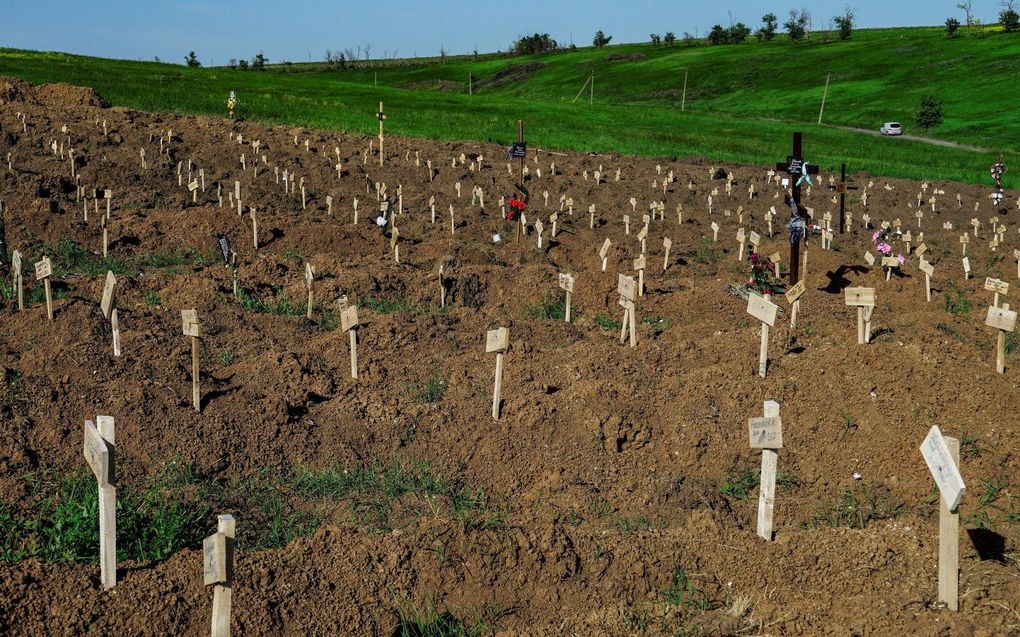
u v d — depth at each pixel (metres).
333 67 155.50
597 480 9.41
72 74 63.06
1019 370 11.41
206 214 20.56
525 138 50.47
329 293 16.17
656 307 16.02
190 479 9.16
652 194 32.84
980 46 103.31
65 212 21.58
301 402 10.87
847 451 9.73
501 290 16.84
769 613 6.80
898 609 6.60
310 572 7.08
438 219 25.17
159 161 29.66
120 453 9.39
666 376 11.70
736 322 15.08
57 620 6.30
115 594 6.55
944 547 6.54
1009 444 9.52
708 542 7.71
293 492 9.20
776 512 8.90
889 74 95.81
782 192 35.50
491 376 11.80
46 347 11.95
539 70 129.12
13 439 9.27
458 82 128.38
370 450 10.05
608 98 105.38
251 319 14.24
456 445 10.12
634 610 6.91
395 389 11.63
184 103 51.34
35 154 28.09
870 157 53.22
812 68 105.50
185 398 10.61
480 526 7.73
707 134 61.16
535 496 9.12
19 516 8.23
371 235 21.36
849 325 14.88
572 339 14.12
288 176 29.78
